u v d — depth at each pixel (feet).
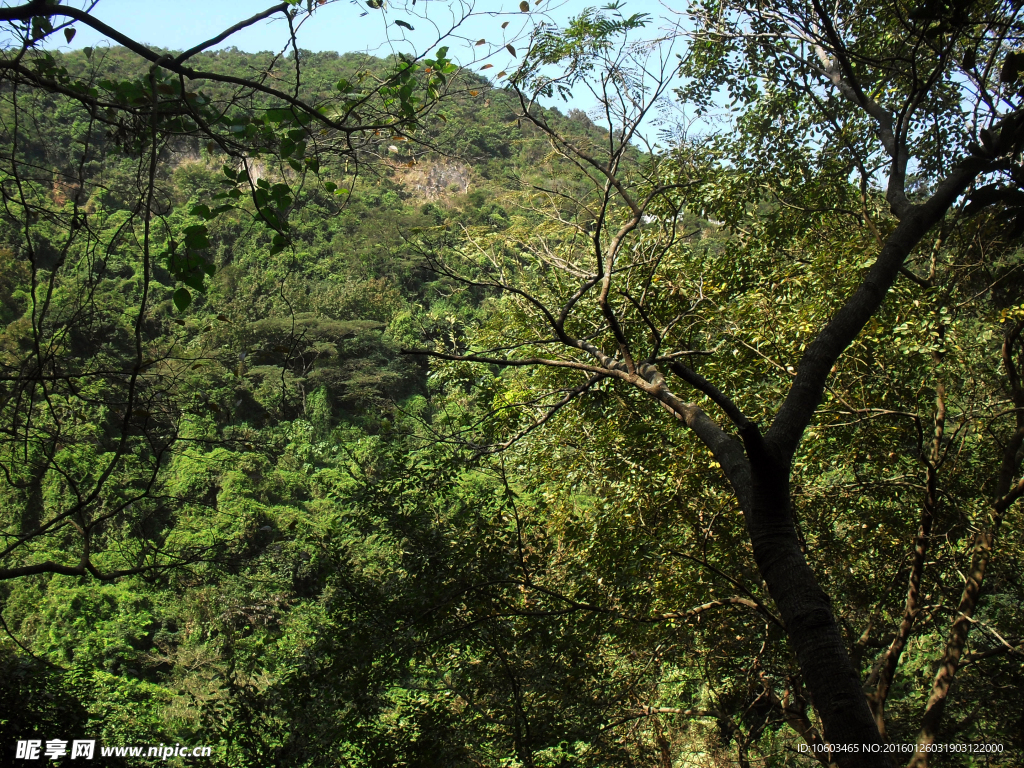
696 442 25.46
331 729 19.99
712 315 26.17
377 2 11.41
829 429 24.44
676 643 24.30
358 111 12.70
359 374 94.32
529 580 22.18
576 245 29.63
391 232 134.21
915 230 12.75
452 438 22.26
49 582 85.20
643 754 24.18
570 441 29.94
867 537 26.14
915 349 22.00
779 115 28.19
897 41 23.49
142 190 10.91
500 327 32.37
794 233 29.84
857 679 9.52
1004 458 24.35
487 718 21.47
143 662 66.90
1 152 11.84
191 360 13.76
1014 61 9.20
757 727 24.47
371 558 23.91
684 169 28.53
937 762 24.86
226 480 85.71
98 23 9.27
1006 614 27.76
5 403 11.23
